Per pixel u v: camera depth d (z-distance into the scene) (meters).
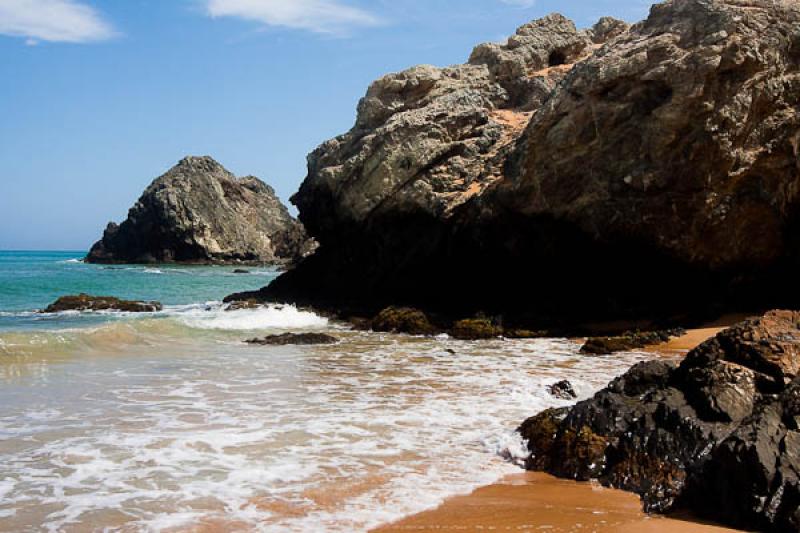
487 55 31.16
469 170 26.11
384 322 23.22
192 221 89.38
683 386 8.66
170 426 10.31
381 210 27.16
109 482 7.98
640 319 21.41
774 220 19.75
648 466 7.84
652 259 21.16
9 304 34.69
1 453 8.95
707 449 7.56
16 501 7.40
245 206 100.88
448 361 16.48
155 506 7.32
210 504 7.39
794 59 19.41
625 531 6.72
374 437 9.85
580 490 7.88
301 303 29.45
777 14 19.38
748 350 8.30
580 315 22.41
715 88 19.02
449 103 28.14
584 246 22.16
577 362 16.17
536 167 22.33
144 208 90.62
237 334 21.70
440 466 8.69
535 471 8.56
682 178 19.66
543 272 23.19
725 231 19.91
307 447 9.36
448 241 25.02
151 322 21.23
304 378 14.26
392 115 29.03
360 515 7.14
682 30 20.00
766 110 19.28
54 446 9.27
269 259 94.75
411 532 6.74
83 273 63.94
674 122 19.38
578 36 32.47
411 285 26.47
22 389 12.80
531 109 29.28
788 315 8.63
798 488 6.39
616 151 20.81
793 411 7.23
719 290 20.81
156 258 90.38
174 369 15.17
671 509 7.27
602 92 21.02
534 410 11.38
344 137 31.14
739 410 7.81
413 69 29.80
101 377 14.09
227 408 11.51
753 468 6.66
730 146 19.03
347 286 29.30
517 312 23.38
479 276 24.61
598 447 8.34
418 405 11.75
